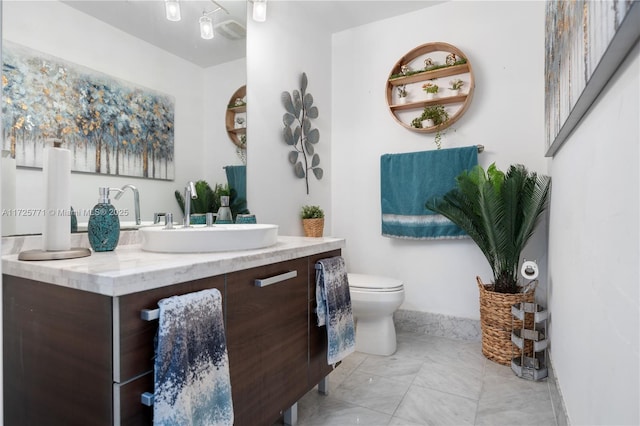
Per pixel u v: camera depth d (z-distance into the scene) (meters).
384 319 2.35
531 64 2.44
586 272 1.18
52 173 1.14
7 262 1.06
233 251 1.34
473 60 2.60
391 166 2.77
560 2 1.37
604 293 0.97
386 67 2.93
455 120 2.64
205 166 1.89
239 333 1.21
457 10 2.65
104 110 1.43
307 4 2.69
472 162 2.49
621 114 0.83
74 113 1.32
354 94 3.07
